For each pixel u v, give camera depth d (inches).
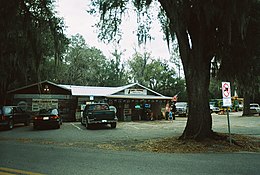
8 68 714.8
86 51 1984.5
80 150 384.5
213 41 465.1
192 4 411.8
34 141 492.7
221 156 335.6
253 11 435.5
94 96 1111.0
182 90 2025.1
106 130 690.8
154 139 487.8
